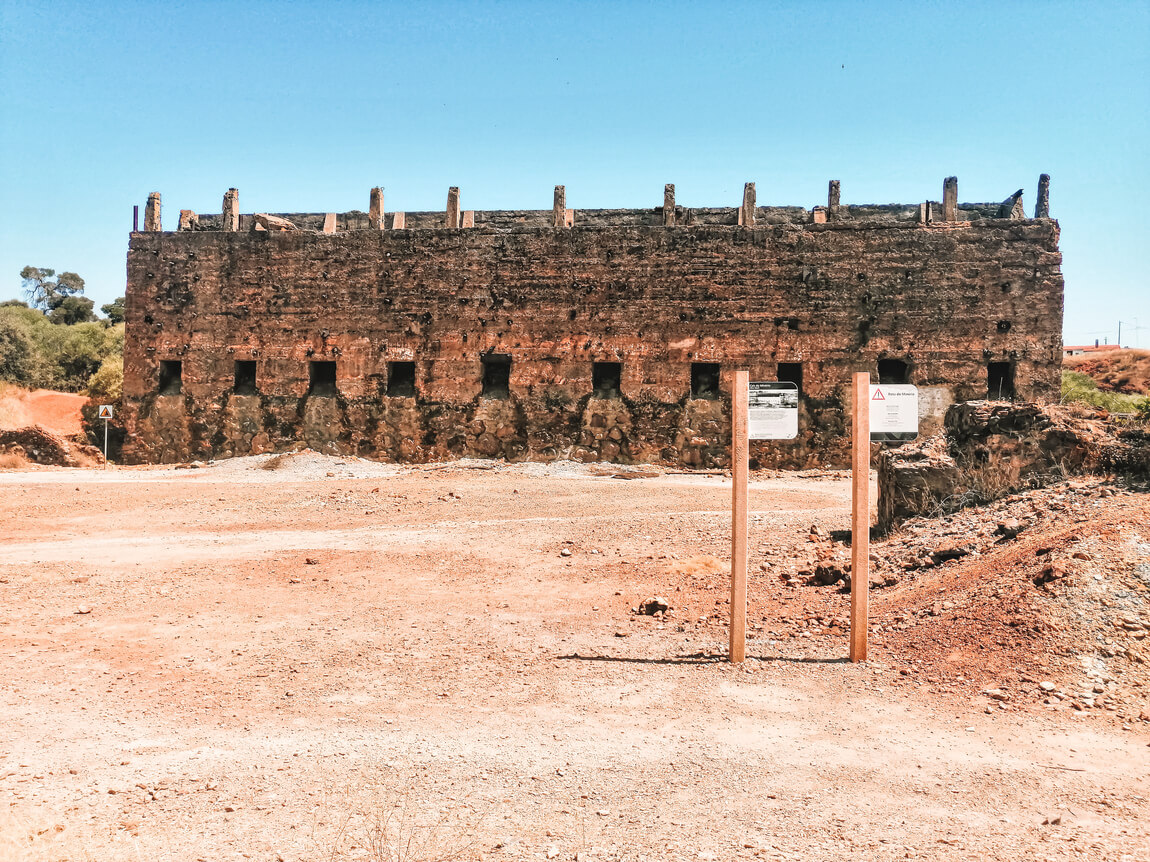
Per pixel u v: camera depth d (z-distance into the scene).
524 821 5.43
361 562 14.19
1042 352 31.27
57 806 5.67
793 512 17.55
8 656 9.40
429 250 34.00
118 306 92.25
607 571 13.14
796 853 5.00
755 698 7.76
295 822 5.43
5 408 42.09
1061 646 7.86
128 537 16.88
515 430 33.38
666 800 5.76
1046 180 32.06
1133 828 5.30
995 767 6.21
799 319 32.22
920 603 9.68
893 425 9.93
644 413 32.78
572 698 7.91
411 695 8.09
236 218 35.56
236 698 8.05
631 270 33.00
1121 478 11.32
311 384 34.88
